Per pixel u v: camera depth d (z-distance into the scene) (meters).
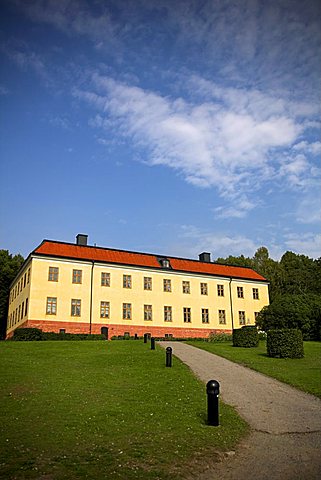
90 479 6.92
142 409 11.70
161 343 30.55
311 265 74.06
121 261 47.41
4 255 62.09
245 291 55.06
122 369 18.42
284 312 36.34
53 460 7.71
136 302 46.97
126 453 8.24
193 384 15.48
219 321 51.97
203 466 7.71
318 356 23.17
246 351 25.77
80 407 11.69
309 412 11.83
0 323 58.94
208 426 10.33
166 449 8.57
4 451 8.07
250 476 7.23
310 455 8.30
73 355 22.70
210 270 53.81
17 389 13.72
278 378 16.64
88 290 44.34
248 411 11.92
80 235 48.66
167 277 49.97
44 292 41.91
